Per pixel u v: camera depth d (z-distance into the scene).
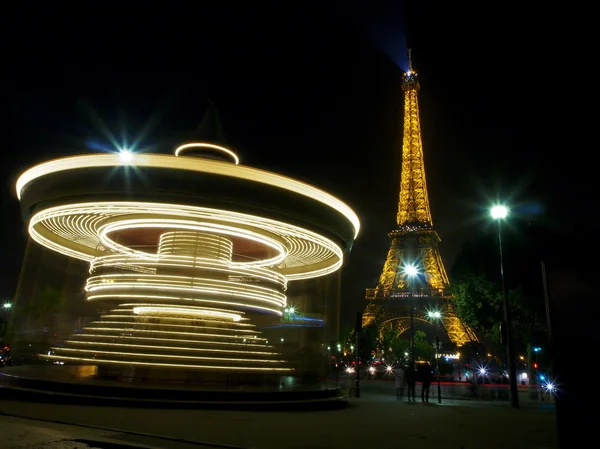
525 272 39.47
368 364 75.56
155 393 18.20
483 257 43.38
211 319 23.47
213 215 19.33
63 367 29.12
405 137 154.75
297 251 26.39
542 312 39.69
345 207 22.16
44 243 25.22
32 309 54.22
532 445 13.71
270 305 23.80
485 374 53.72
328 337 49.06
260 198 19.25
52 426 13.61
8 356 45.72
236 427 14.56
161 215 20.70
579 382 8.16
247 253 28.06
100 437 12.23
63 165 19.06
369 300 115.75
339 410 20.77
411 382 27.62
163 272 22.11
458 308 48.12
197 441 12.20
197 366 20.89
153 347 21.28
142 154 18.52
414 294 112.00
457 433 15.59
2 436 12.04
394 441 13.61
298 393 20.53
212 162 18.69
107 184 18.53
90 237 25.58
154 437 12.52
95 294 23.11
